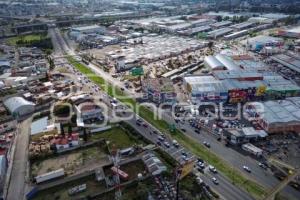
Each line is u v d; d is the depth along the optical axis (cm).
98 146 8644
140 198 6525
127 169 7606
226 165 7769
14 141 8938
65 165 7719
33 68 15688
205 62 16038
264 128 9369
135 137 9019
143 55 18088
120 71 15575
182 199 6544
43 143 8619
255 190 6850
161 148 8512
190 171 7294
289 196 6631
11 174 7419
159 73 14950
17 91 12588
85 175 7331
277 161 7656
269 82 12456
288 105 10412
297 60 16275
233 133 8881
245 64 15188
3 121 10169
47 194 6750
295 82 13588
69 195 6688
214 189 6906
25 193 6750
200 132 9406
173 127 9438
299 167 7481
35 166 7700
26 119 10350
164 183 7056
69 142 8444
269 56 18000
